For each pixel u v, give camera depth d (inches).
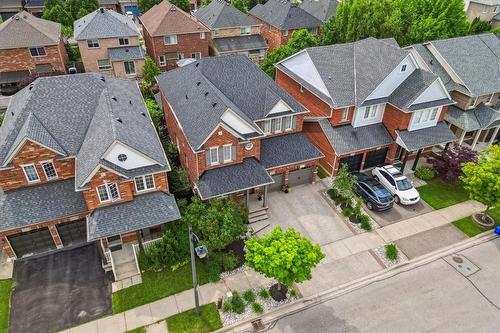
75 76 1259.2
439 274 1061.8
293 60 1630.2
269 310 944.9
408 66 1402.6
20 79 1996.8
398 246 1154.0
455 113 1616.6
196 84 1365.7
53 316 917.2
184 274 1034.7
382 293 1001.5
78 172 1017.5
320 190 1390.3
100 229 989.2
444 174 1423.5
